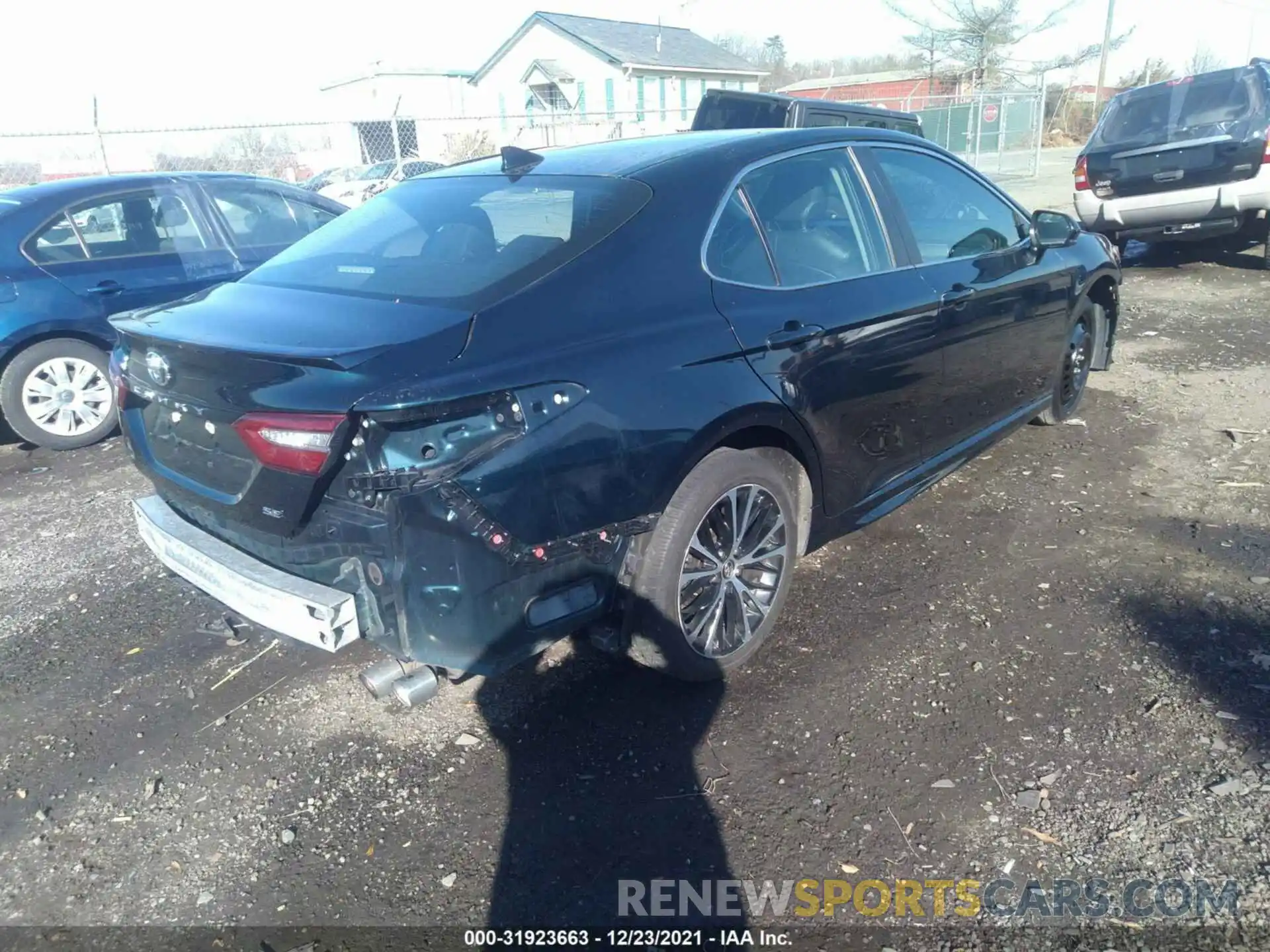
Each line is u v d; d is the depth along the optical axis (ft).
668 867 8.23
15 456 20.68
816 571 13.19
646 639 9.85
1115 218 32.12
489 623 8.36
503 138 84.58
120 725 10.69
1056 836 8.29
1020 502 15.05
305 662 11.81
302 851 8.66
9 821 9.29
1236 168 29.43
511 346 8.49
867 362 11.59
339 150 92.84
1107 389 20.53
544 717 10.36
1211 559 12.80
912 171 13.52
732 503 10.23
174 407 9.41
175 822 9.14
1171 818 8.38
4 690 11.46
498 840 8.64
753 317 10.33
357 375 7.84
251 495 8.52
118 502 17.53
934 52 113.70
